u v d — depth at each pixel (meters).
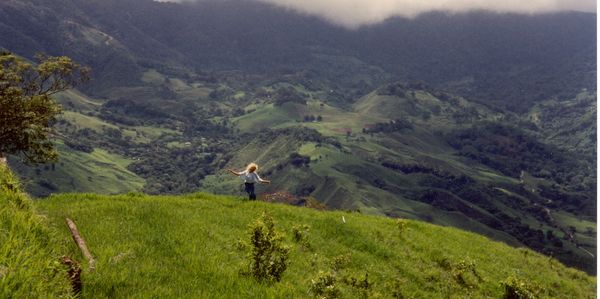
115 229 13.39
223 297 9.44
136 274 9.66
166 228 14.57
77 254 10.09
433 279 19.47
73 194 20.98
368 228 23.42
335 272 15.66
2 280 5.62
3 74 37.88
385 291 15.95
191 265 11.06
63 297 6.48
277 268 11.56
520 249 32.72
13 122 38.19
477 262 24.14
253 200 24.11
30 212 8.71
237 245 14.16
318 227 21.34
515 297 19.45
